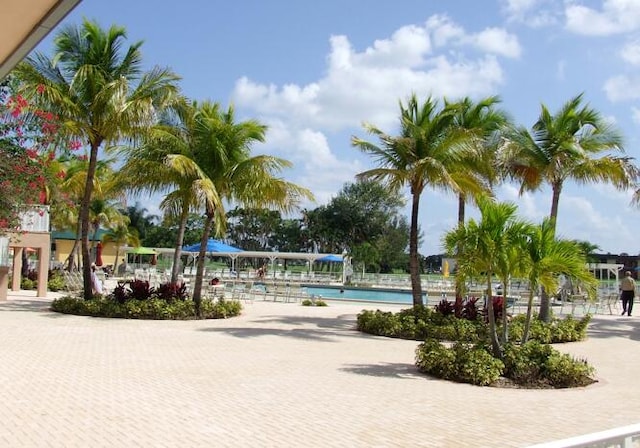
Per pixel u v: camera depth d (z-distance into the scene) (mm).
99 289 23922
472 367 10305
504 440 6641
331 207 79812
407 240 81188
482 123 20453
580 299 26312
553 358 10594
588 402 8969
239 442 6227
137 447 5914
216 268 58812
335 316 21906
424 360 11102
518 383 10320
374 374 10703
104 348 12406
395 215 80438
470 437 6730
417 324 16359
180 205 19500
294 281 47500
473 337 15680
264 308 24656
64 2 3859
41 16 4035
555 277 11000
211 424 6879
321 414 7570
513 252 10594
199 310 19312
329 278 52094
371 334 16859
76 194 34469
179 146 19062
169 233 82000
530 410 8273
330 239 80188
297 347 13766
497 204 10953
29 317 17594
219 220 18922
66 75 20000
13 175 16734
